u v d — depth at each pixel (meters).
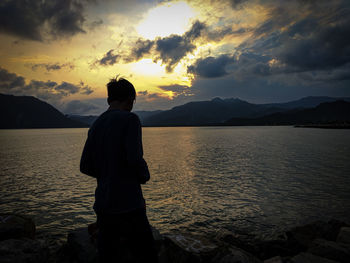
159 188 13.80
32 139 95.88
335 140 58.75
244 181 15.40
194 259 3.61
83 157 2.20
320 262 3.84
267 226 8.07
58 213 9.69
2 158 32.09
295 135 86.75
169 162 25.20
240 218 8.88
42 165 25.00
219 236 7.12
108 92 2.32
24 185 15.21
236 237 6.71
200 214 9.38
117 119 2.07
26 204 11.01
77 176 18.47
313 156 28.58
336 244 4.80
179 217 9.09
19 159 30.86
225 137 81.94
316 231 5.98
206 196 11.98
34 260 3.62
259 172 18.58
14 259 3.45
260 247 5.86
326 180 15.25
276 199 11.25
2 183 15.91
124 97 2.27
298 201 10.86
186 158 28.59
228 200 11.23
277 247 5.71
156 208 10.20
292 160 25.30
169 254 4.04
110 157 2.03
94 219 9.00
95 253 3.88
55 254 4.36
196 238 4.23
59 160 29.66
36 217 9.24
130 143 1.97
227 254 3.78
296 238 5.83
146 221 2.16
